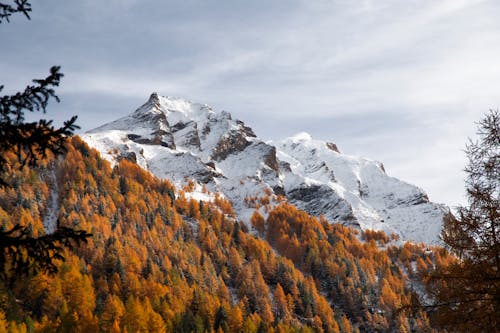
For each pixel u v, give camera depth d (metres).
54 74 11.51
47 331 82.81
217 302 118.44
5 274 11.13
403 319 118.62
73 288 97.88
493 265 18.59
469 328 18.66
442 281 19.39
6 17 11.47
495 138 19.00
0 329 72.50
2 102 11.20
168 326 98.44
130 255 130.88
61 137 11.70
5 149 11.45
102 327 90.75
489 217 18.77
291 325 124.25
